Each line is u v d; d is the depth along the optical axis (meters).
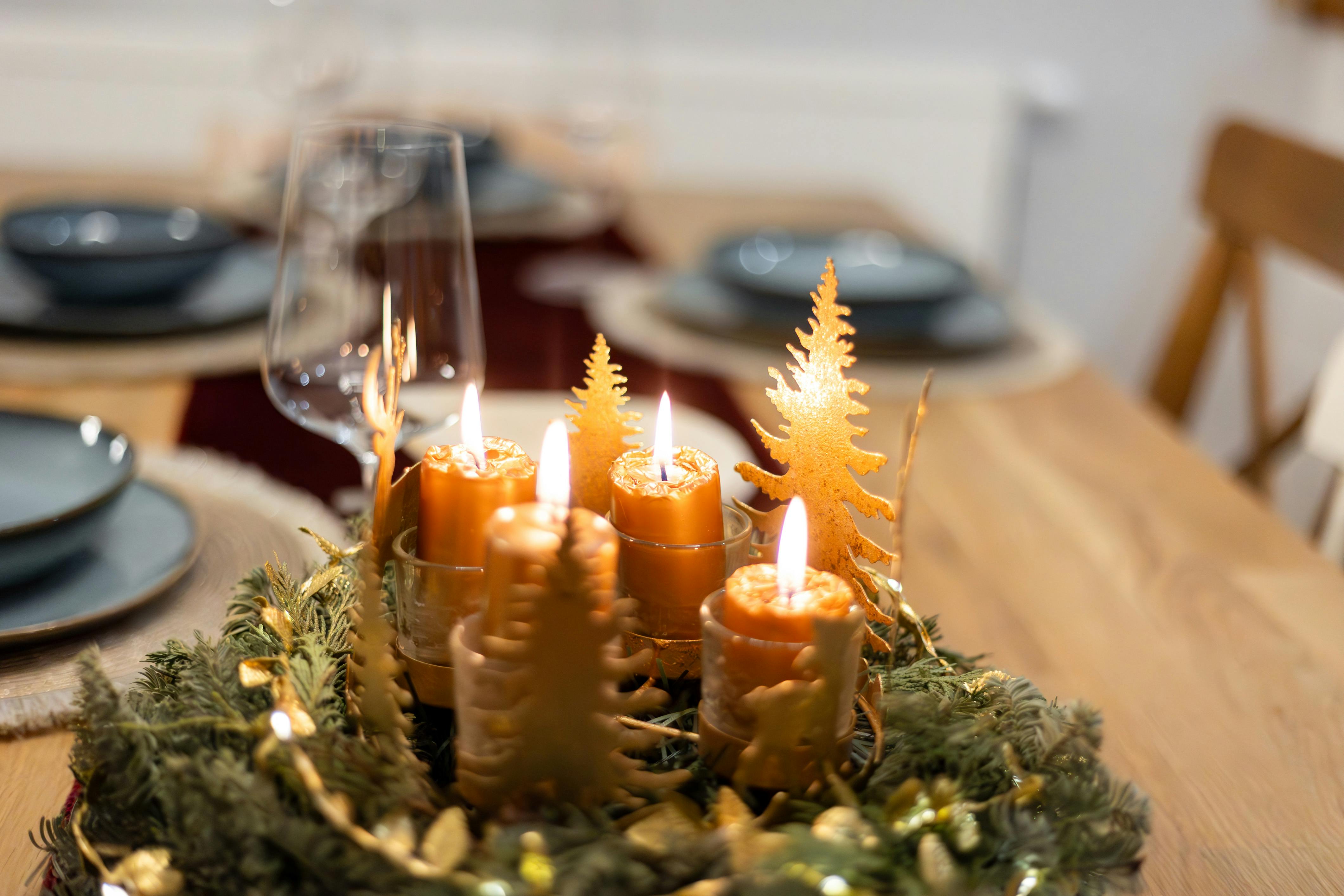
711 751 0.75
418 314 1.02
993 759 0.75
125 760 0.73
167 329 1.63
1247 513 1.36
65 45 3.96
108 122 4.06
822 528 0.81
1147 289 4.63
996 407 1.65
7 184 2.61
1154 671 1.06
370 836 0.67
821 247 2.15
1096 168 4.52
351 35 2.66
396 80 4.00
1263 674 1.07
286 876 0.69
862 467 0.79
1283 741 0.99
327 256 1.01
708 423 1.39
